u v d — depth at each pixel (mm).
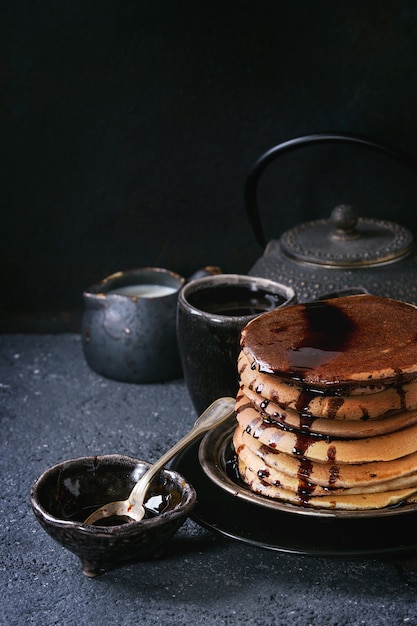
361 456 880
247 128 1199
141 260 1263
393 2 1142
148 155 1220
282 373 875
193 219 1240
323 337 908
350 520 916
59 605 904
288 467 894
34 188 1243
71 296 1278
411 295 1073
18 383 1176
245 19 1161
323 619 884
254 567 926
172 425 1102
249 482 917
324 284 1077
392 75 1167
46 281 1275
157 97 1198
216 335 995
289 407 887
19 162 1235
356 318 931
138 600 904
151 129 1210
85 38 1186
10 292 1278
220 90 1188
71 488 934
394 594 901
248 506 937
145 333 1137
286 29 1160
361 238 1108
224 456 965
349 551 889
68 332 1279
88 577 924
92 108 1209
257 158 1209
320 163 1201
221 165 1215
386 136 1189
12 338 1267
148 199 1236
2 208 1254
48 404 1139
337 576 916
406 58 1159
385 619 883
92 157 1227
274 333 918
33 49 1194
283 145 1111
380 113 1182
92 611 897
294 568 923
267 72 1177
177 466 983
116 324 1140
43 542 962
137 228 1250
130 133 1214
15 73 1203
